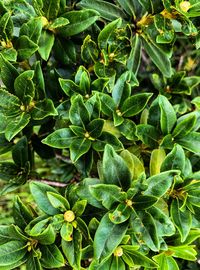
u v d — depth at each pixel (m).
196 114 0.40
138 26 0.43
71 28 0.40
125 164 0.35
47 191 0.36
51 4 0.39
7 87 0.38
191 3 0.40
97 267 0.35
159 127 0.40
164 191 0.35
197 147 0.39
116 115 0.40
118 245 0.36
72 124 0.38
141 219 0.34
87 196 0.35
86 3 0.43
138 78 0.58
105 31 0.40
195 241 0.47
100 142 0.39
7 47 0.39
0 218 0.79
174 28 0.42
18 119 0.38
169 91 0.52
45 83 0.44
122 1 0.43
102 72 0.41
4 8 0.38
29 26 0.38
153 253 0.39
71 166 0.56
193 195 0.37
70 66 0.44
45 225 0.35
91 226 0.36
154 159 0.39
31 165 0.46
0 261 0.35
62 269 0.40
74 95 0.39
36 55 0.43
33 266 0.35
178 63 0.66
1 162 0.44
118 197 0.34
